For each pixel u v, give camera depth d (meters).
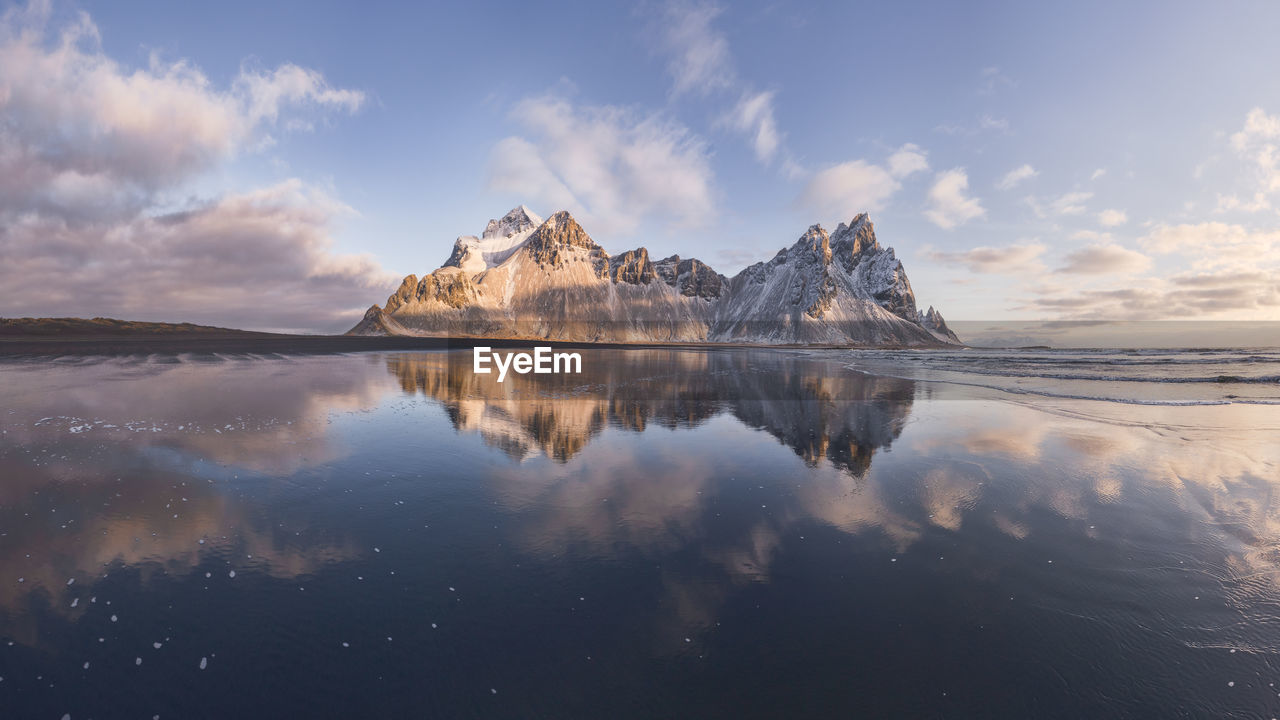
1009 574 6.62
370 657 4.89
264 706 4.27
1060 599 6.00
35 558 6.84
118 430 14.52
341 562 6.81
